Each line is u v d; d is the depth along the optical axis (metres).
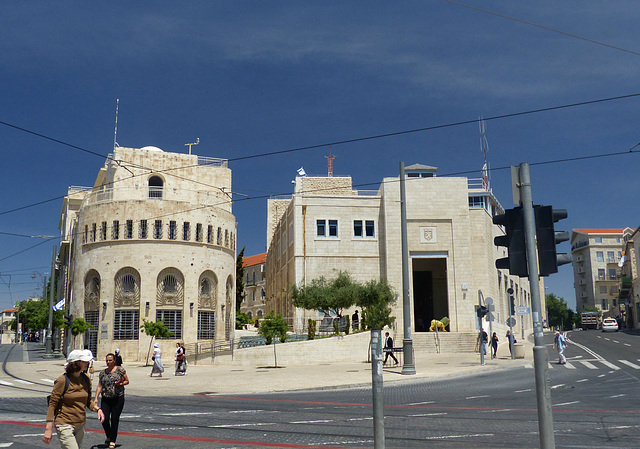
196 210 47.84
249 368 34.94
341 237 50.72
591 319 92.25
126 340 44.31
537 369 8.00
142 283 44.88
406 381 25.44
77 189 69.56
